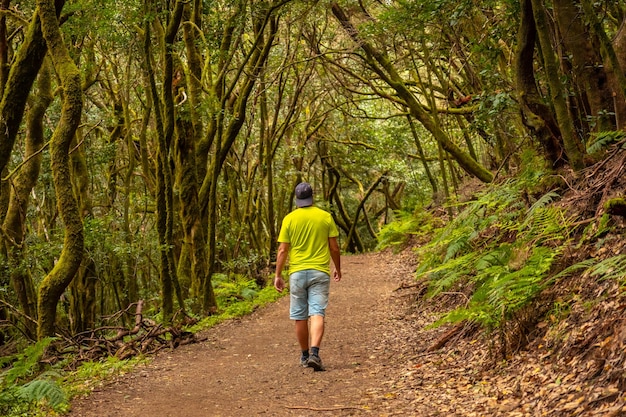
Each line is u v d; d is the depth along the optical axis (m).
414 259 17.22
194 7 12.27
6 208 11.66
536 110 7.66
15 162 16.27
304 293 6.77
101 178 20.02
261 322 10.80
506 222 8.20
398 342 7.70
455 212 16.95
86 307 13.58
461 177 25.06
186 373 6.91
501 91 10.28
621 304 4.52
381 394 5.40
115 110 16.55
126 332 8.66
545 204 7.49
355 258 22.16
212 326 10.62
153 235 16.50
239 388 6.04
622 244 5.47
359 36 12.95
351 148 29.19
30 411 5.33
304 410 5.12
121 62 18.56
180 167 12.28
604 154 7.21
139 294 16.02
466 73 14.48
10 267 11.34
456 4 10.10
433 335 7.53
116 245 13.82
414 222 20.20
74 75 7.35
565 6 7.82
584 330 4.66
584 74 7.81
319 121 27.89
